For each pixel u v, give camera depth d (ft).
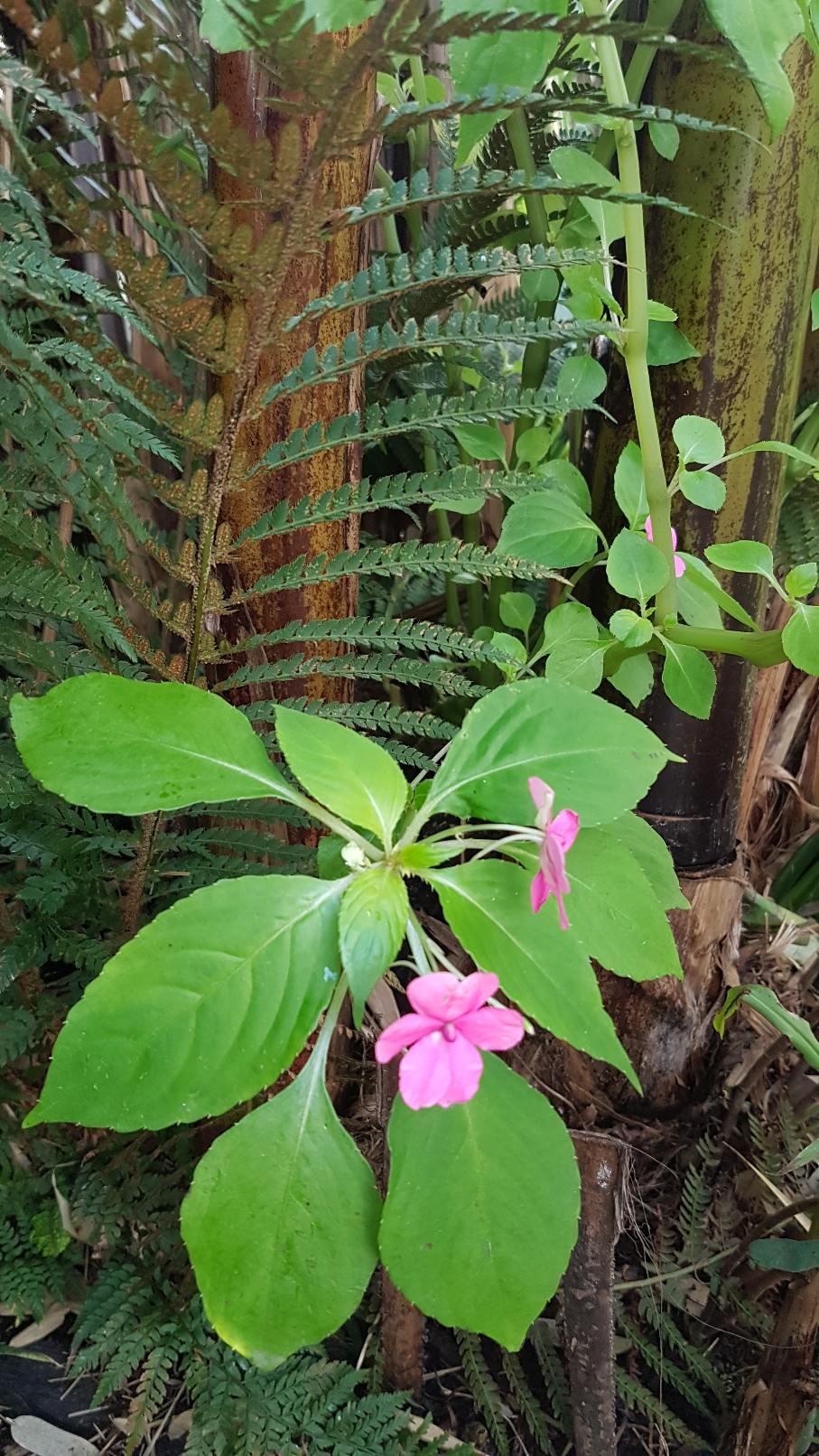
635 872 1.02
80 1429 1.40
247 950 0.87
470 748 0.99
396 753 1.43
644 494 1.49
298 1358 1.47
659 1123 1.93
